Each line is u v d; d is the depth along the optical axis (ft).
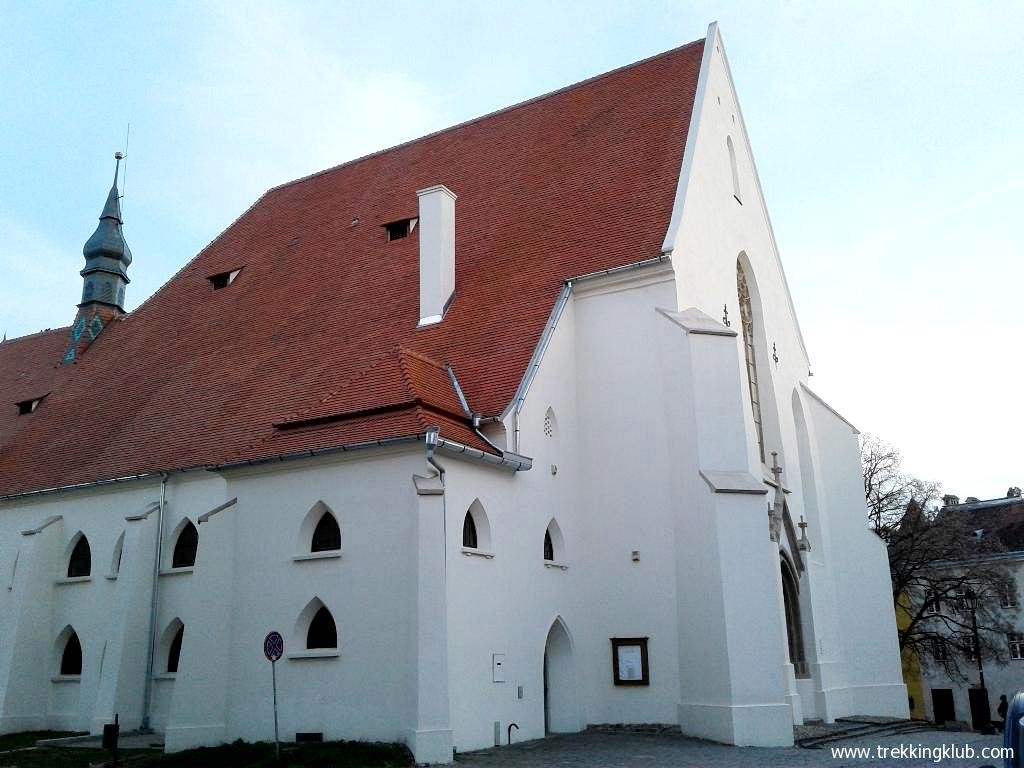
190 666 65.16
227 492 72.13
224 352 98.78
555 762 54.75
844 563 103.09
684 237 81.30
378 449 63.26
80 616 86.28
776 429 97.09
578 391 79.82
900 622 174.91
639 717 71.41
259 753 54.85
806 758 56.49
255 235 120.98
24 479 96.78
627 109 98.78
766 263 107.55
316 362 86.99
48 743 72.49
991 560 165.17
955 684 188.14
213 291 113.80
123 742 72.02
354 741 58.49
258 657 65.26
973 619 154.71
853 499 104.99
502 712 63.87
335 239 107.96
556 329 77.77
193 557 80.12
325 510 65.87
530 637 68.54
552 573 72.69
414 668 56.59
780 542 86.69
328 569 63.93
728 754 58.59
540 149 101.24
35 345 129.90
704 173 89.86
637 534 74.64
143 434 91.76
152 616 79.51
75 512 90.17
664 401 75.31
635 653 72.59
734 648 65.77
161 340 110.11
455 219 98.27
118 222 136.77
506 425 68.95
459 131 114.83
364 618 61.41
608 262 80.69
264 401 84.38
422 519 58.90
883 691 98.17
